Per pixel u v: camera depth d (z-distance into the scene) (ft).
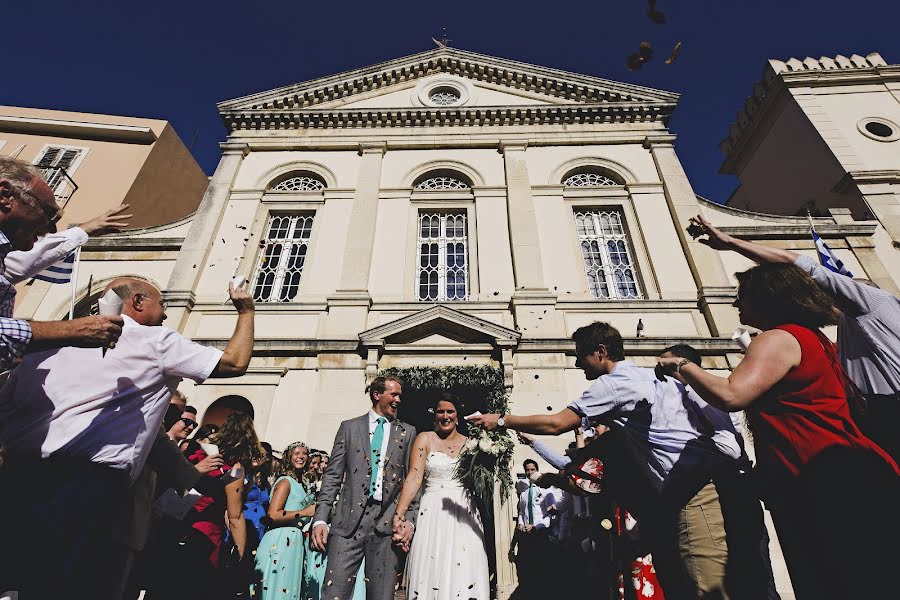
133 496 8.07
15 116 48.16
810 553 6.12
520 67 47.52
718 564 7.80
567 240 37.45
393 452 13.64
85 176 45.70
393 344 32.27
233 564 13.57
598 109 44.01
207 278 35.81
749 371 6.51
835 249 36.83
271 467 18.62
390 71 47.93
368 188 40.19
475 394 32.37
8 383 6.80
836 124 45.93
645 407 9.11
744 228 37.73
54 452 6.42
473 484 13.10
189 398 30.32
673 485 8.63
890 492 5.64
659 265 36.27
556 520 21.25
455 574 11.94
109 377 7.14
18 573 5.69
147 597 12.06
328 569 12.01
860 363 8.02
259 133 44.32
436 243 38.50
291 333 33.47
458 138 43.55
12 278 7.20
